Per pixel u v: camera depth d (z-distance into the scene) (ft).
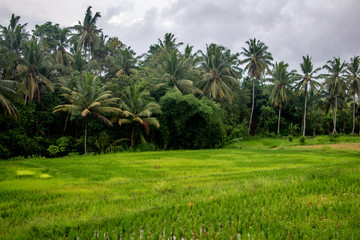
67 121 97.50
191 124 97.86
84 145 79.36
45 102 92.38
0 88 62.39
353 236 14.17
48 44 119.55
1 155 68.44
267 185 26.16
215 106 100.94
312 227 16.05
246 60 137.08
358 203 19.44
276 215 17.24
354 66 132.67
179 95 89.20
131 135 86.63
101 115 81.66
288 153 73.92
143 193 25.26
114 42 141.69
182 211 18.25
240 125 134.72
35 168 42.83
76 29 128.26
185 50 126.31
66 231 15.57
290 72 142.72
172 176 36.24
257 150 86.02
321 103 158.61
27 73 81.82
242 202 20.35
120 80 93.50
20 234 14.55
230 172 38.24
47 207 19.97
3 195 24.07
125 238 14.23
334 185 26.23
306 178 29.96
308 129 158.30
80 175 36.76
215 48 119.34
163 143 94.12
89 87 75.87
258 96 163.84
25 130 82.43
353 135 136.15
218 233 15.34
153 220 16.72
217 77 115.03
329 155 68.08
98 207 19.70
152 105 84.94
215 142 102.53
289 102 159.53
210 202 20.75
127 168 43.62
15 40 94.12
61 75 105.29
